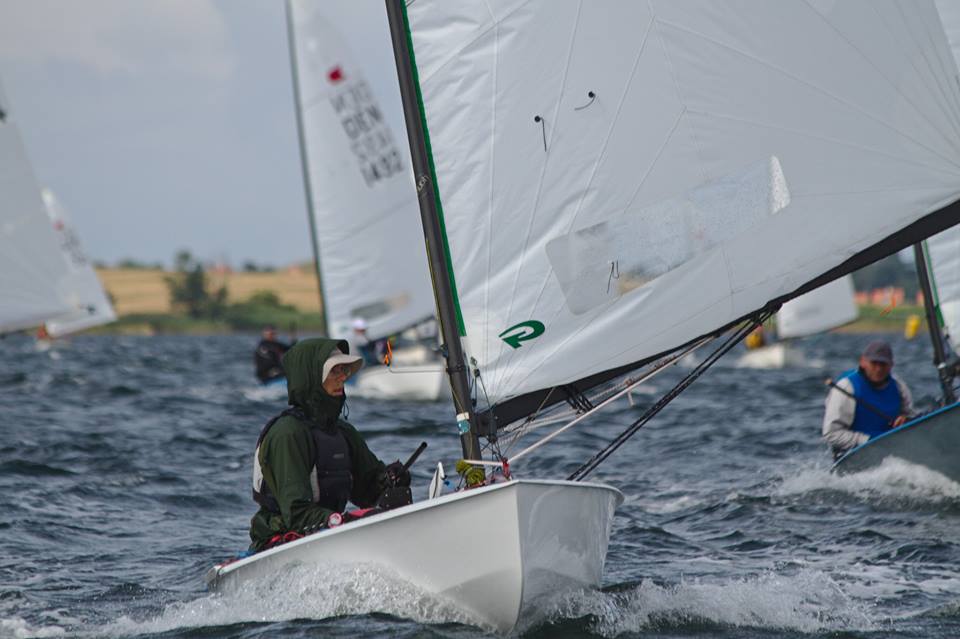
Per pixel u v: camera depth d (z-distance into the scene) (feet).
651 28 66.95
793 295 67.67
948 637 57.16
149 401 221.05
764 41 67.56
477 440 64.54
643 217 66.59
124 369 376.89
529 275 65.41
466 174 65.72
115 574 74.59
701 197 67.10
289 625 58.23
